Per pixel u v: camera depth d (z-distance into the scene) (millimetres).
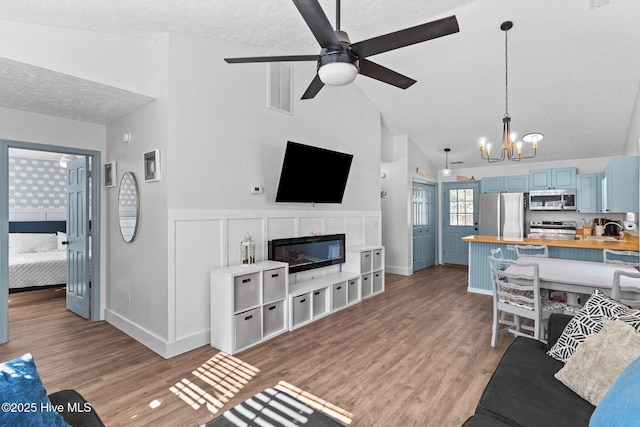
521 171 7035
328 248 4367
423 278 6176
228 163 3266
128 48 2771
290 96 3951
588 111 4871
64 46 2436
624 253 3451
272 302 3234
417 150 6957
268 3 2408
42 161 6180
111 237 3680
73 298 4031
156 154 2846
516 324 3176
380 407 2086
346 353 2873
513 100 4891
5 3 1978
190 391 2266
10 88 2693
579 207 6117
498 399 1482
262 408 1543
